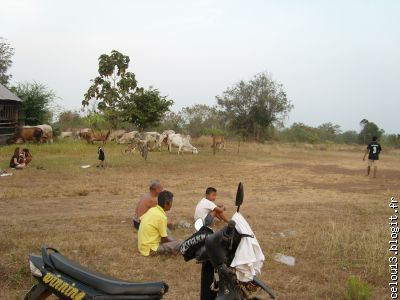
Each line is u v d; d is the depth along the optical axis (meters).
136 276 6.49
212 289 4.21
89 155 25.06
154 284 3.79
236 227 4.07
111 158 23.75
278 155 31.95
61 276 3.90
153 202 8.94
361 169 23.56
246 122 51.25
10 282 5.75
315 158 30.67
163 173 19.16
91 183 15.63
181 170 20.44
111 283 3.75
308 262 7.30
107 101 38.09
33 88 36.47
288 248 8.05
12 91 36.25
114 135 36.41
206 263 4.38
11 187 14.41
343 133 59.09
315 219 10.68
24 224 9.51
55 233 8.73
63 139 36.03
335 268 7.03
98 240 8.18
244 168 22.05
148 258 7.29
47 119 37.03
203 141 39.12
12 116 33.00
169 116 47.50
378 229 9.34
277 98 51.16
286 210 11.87
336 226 9.82
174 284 6.18
